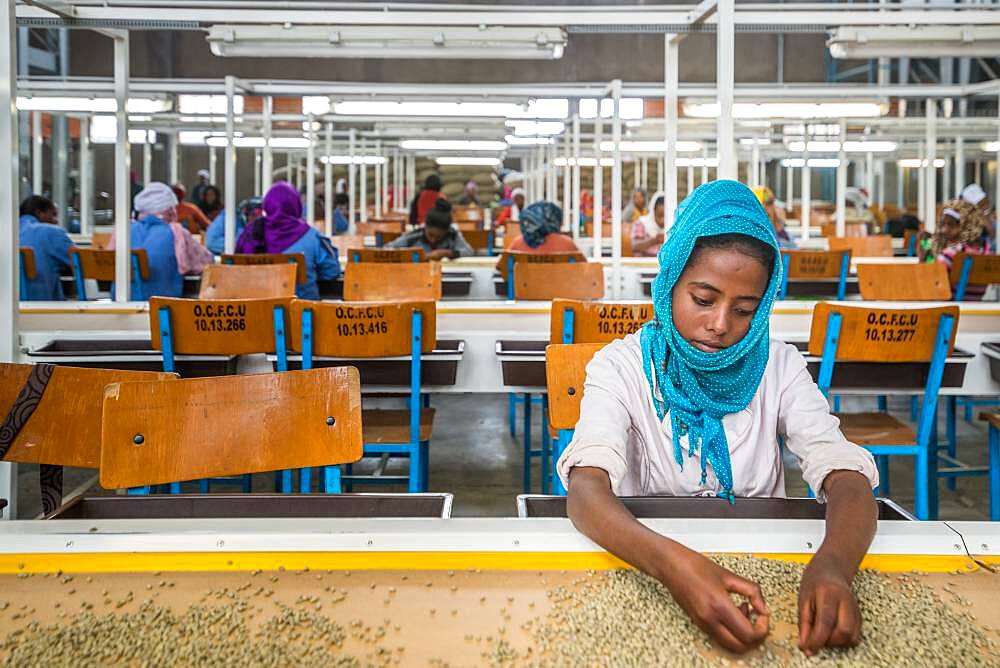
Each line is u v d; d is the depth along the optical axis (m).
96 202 13.70
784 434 1.39
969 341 2.86
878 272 4.37
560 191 13.52
